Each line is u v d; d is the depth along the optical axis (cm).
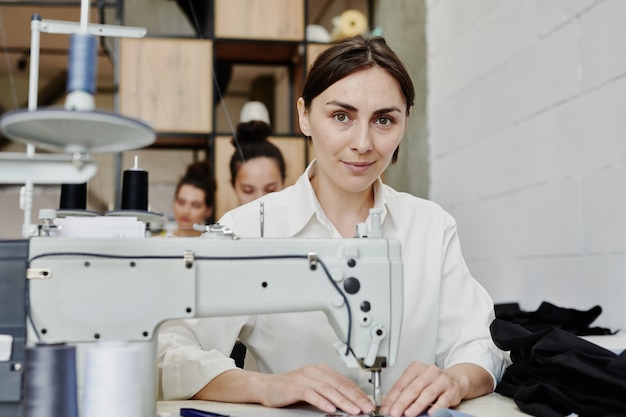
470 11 288
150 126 76
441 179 321
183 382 114
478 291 143
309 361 131
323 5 350
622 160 188
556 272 222
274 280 98
